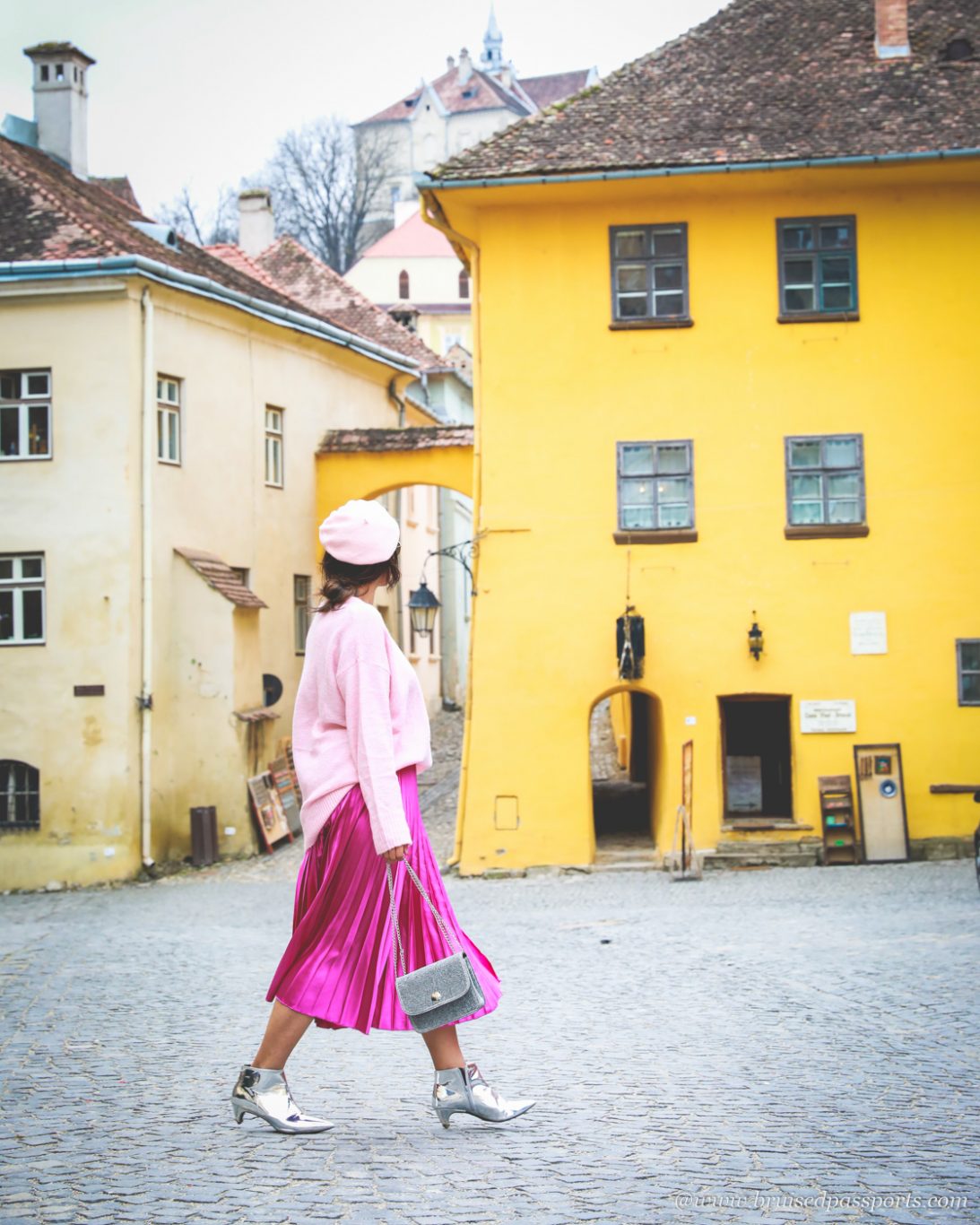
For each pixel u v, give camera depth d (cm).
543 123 2212
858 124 2136
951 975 1053
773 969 1134
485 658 2166
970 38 2288
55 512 2281
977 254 2156
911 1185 500
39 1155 548
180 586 2373
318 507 2911
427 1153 526
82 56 2941
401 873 525
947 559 2139
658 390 2172
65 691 2266
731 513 2156
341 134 9550
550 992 1069
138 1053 825
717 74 2281
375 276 9062
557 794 2145
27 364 2295
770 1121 607
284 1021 544
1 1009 1044
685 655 2148
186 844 2361
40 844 2253
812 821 2116
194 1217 447
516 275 2191
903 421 2153
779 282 2169
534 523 2173
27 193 2419
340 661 527
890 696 2130
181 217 8250
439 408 4031
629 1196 475
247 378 2630
